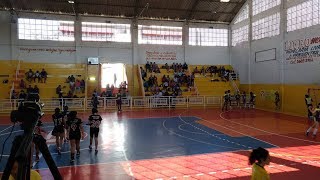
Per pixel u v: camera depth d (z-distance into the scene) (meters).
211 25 35.75
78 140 11.41
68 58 31.69
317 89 22.38
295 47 24.83
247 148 12.82
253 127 18.31
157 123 19.94
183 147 13.05
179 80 32.66
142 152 12.16
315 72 22.66
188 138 14.99
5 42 30.03
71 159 10.67
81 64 31.92
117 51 33.06
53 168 2.03
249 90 31.81
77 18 31.67
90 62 31.69
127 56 33.34
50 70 30.84
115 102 28.16
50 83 29.91
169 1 31.39
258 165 5.23
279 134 16.03
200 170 9.66
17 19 30.20
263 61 29.39
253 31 31.20
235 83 33.81
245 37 32.97
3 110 25.31
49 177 8.94
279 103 26.69
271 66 28.12
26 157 1.76
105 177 8.98
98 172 9.48
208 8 33.16
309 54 23.23
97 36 32.53
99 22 32.44
